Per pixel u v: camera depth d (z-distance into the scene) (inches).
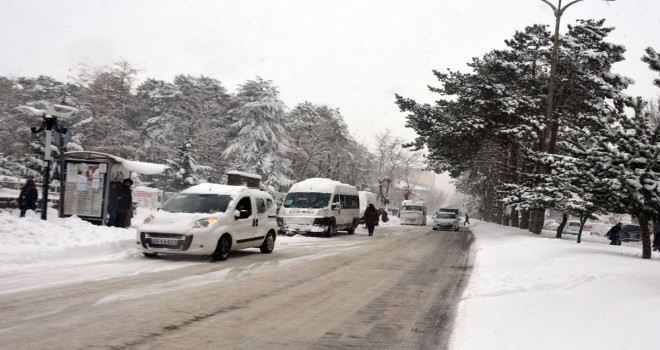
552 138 1267.2
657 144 583.5
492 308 292.0
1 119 1829.5
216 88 2628.0
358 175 3095.5
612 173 581.0
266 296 327.0
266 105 2174.0
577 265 454.6
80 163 689.6
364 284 398.6
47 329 223.3
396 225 1797.5
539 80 1296.8
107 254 483.5
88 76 2055.9
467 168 1670.8
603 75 1200.2
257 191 580.7
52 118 605.9
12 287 308.7
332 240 869.2
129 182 689.0
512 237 968.9
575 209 730.2
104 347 202.1
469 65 1393.9
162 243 464.4
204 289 337.1
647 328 216.4
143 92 2571.4
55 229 521.7
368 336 244.1
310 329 251.3
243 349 212.1
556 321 247.6
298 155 2465.6
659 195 566.6
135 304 280.5
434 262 587.8
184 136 2142.0
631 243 1275.8
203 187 542.3
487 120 1168.8
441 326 270.1
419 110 1366.9
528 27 1333.7
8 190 1126.4
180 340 218.5
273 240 598.2
